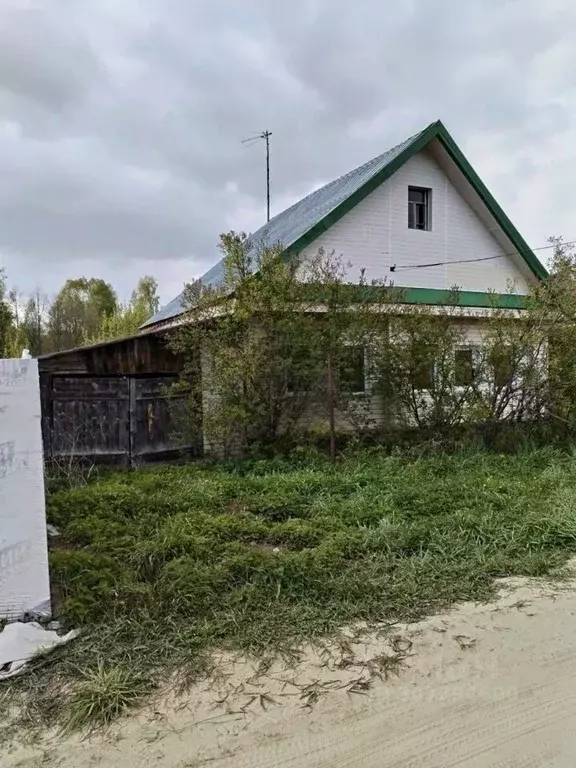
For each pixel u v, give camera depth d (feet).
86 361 31.37
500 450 29.76
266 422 28.19
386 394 29.81
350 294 27.76
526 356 30.96
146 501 19.38
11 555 11.18
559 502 19.03
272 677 9.84
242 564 13.56
